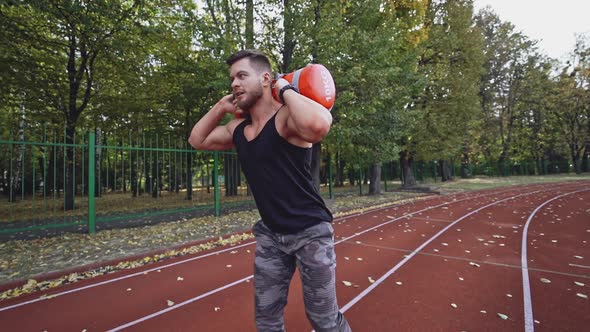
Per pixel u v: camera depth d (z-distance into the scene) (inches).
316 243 55.4
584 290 149.4
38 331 115.9
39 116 460.4
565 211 402.9
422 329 114.0
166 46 470.6
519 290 149.9
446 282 160.6
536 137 1445.6
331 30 363.3
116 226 307.7
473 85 738.2
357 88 412.2
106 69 474.6
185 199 551.2
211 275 172.2
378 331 112.7
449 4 752.3
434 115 695.1
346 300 139.2
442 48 706.8
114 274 176.4
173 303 137.3
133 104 507.8
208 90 495.8
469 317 123.0
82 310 131.8
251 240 256.7
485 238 260.5
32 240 249.4
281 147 54.7
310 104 48.5
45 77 415.2
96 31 358.9
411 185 772.6
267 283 59.7
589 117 1337.4
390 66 438.0
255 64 55.5
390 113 478.6
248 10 387.5
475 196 622.8
